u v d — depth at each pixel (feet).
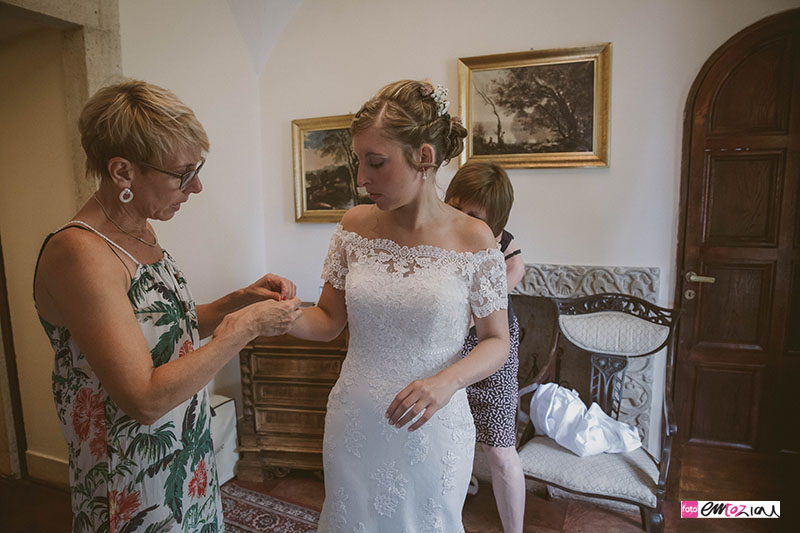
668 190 8.55
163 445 3.61
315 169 10.52
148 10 8.14
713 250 8.53
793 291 8.34
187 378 3.12
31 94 7.87
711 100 8.21
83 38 7.19
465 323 4.43
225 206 10.09
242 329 3.39
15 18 7.09
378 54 9.91
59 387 3.53
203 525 4.02
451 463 4.32
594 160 8.73
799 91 7.89
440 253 4.25
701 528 7.50
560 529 7.68
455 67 9.43
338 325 4.90
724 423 8.92
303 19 10.35
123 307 3.14
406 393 3.57
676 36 8.20
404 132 3.77
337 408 4.55
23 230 8.43
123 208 3.44
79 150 7.55
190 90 9.07
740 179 8.33
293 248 11.05
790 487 8.28
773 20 7.77
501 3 9.01
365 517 4.40
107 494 3.47
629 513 8.06
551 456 7.31
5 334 8.89
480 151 9.38
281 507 8.20
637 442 7.49
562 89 8.76
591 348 7.95
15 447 9.07
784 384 8.55
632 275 8.71
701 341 8.82
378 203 4.07
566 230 9.11
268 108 10.82
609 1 8.42
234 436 9.11
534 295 9.31
